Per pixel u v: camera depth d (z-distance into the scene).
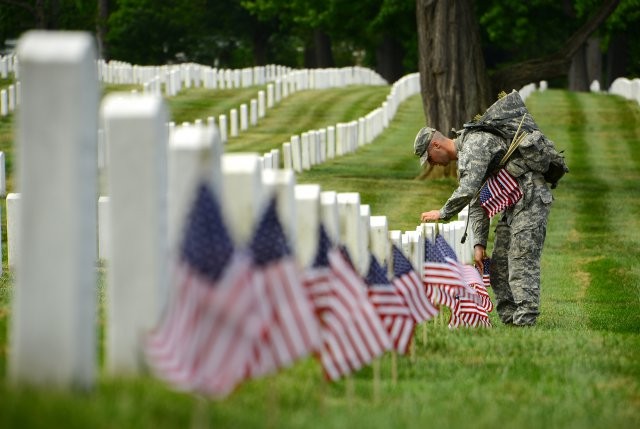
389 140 112.81
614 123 127.94
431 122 85.25
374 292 20.41
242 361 13.91
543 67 86.19
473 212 34.84
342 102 139.00
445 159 33.59
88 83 13.64
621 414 18.31
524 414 17.38
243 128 114.88
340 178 86.00
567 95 154.75
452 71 84.56
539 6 150.12
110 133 14.38
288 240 16.78
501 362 24.28
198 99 138.62
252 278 13.80
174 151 15.24
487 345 27.06
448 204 32.56
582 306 41.50
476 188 32.50
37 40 13.48
